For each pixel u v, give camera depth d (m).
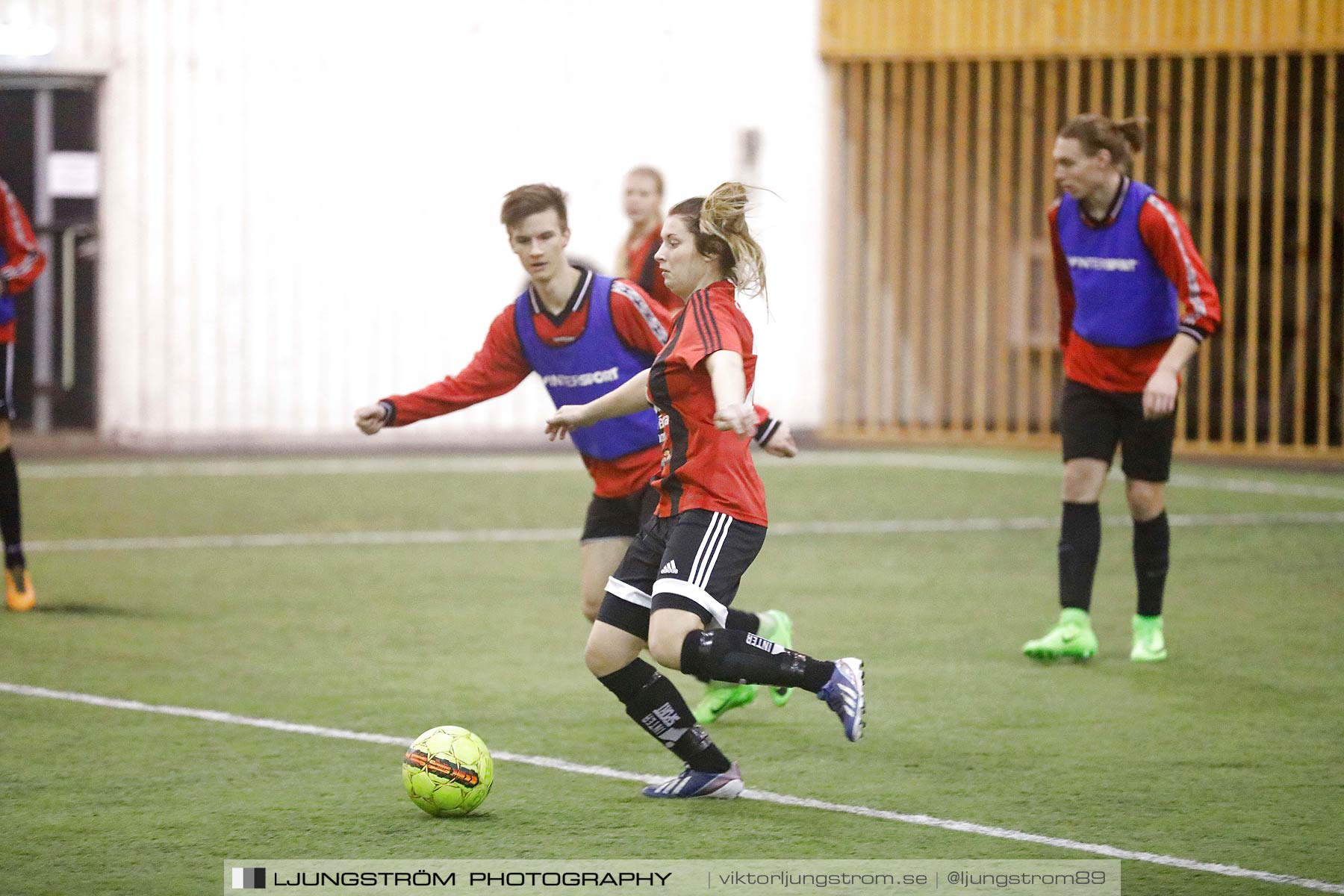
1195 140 57.12
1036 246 58.44
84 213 54.69
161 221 54.69
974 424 57.78
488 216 56.84
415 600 28.38
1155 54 53.44
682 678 22.45
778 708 20.45
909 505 41.44
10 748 18.02
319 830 14.88
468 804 15.29
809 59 58.22
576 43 56.97
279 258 55.53
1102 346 23.08
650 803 15.88
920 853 14.25
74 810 15.56
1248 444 53.84
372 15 55.59
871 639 24.94
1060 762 17.56
